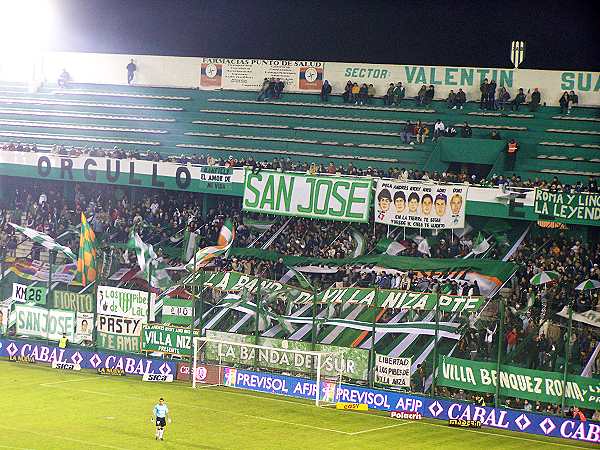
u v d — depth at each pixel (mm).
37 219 69812
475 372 47531
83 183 71250
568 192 55125
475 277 56312
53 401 49000
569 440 44625
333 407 50031
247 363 53875
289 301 54031
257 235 64188
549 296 53219
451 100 63344
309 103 67000
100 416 46094
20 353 59375
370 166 64750
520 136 61406
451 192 57688
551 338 50625
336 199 60500
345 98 66125
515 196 56250
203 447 40875
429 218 58281
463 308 48781
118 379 55219
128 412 47156
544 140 60875
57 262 66875
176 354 55594
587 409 46562
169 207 68062
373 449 41406
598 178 58844
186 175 64938
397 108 64750
